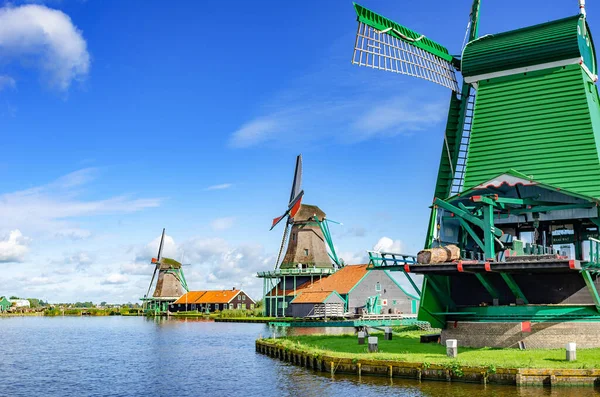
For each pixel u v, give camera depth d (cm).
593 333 3038
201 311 13188
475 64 3694
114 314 16962
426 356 2911
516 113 3522
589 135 3284
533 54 3516
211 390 2961
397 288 7975
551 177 3297
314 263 8900
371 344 3175
